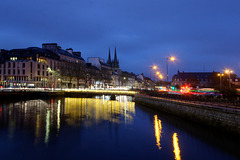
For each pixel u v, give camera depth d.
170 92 69.75
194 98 27.12
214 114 20.45
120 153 15.61
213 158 14.27
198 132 20.28
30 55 80.38
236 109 17.91
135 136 20.16
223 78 98.62
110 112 36.91
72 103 54.66
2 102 50.31
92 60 136.62
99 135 20.56
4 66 80.69
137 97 60.09
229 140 17.20
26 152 15.80
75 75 88.94
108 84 134.12
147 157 14.77
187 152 15.48
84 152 15.89
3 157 14.77
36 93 65.56
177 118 28.23
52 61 87.94
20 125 24.69
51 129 22.92
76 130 22.59
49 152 15.85
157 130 22.31
